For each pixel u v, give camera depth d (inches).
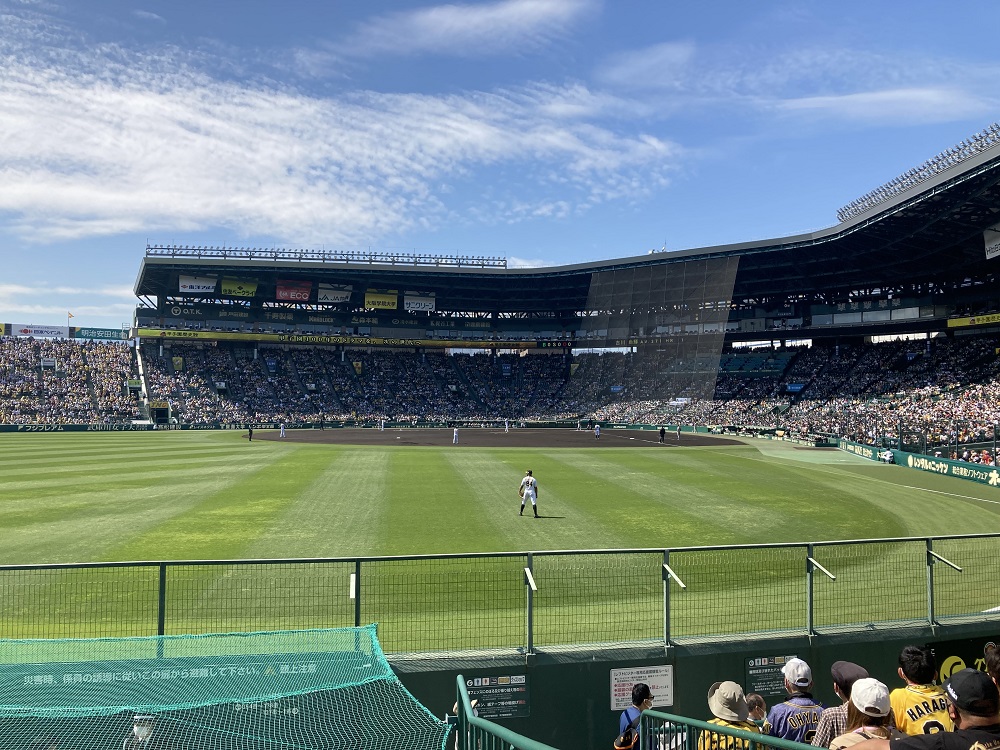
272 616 470.9
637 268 3503.9
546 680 362.6
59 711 259.3
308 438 2497.5
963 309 2918.3
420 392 3919.8
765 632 397.7
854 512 967.0
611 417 3479.3
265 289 3678.6
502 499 1048.8
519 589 538.3
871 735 185.9
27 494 1065.5
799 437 2395.4
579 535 790.5
